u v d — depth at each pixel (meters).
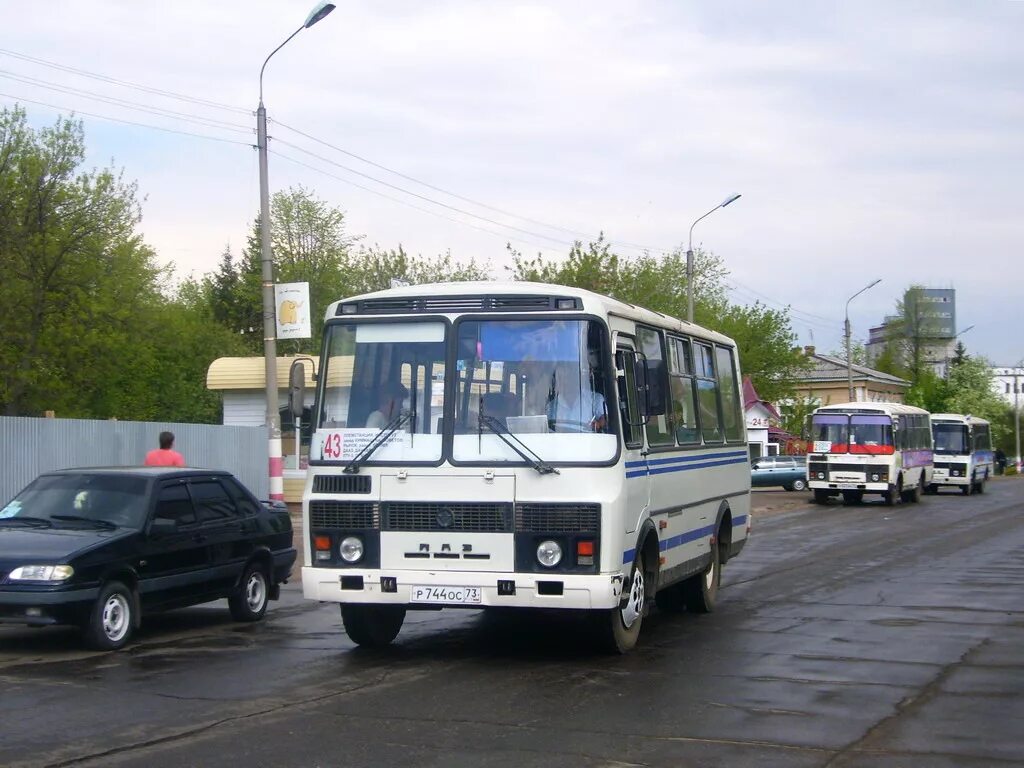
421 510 10.15
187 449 26.27
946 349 130.00
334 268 62.66
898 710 8.62
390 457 10.27
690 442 13.28
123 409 44.97
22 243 33.38
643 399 11.07
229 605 13.47
